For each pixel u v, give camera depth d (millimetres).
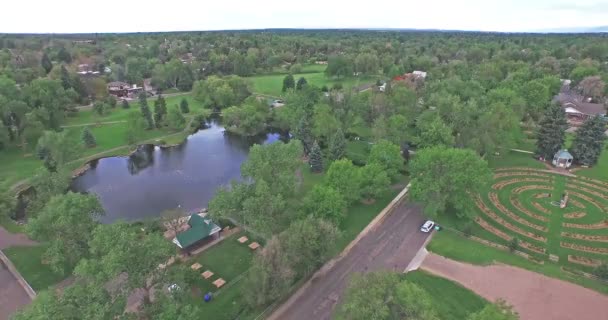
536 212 69438
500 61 180750
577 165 89250
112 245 37219
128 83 182000
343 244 60594
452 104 100188
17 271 54250
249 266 55469
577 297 49062
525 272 53812
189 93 174500
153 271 38938
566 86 158625
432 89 129125
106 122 128875
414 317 34719
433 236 62750
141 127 116625
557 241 61312
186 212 75375
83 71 199875
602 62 199000
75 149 93750
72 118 130875
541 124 91500
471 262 56031
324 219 58875
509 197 74500
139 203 79750
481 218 67688
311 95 119188
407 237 62781
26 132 101562
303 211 60906
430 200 65062
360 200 73688
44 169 67188
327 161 93500
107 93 153625
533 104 113250
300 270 51156
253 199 53875
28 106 111000
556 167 88188
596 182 80688
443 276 53406
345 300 39875
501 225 65625
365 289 37125
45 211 51938
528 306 47781
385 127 94438
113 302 34688
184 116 139750
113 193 84375
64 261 50625
